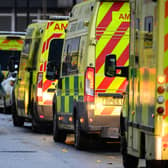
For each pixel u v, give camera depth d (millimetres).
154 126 23516
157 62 23516
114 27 33750
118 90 33656
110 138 34531
